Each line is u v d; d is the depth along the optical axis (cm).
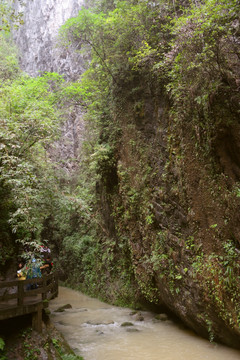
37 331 814
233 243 735
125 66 1286
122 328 1089
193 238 885
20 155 1057
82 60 2500
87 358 830
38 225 1200
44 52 3011
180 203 960
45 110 1230
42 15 3141
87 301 1608
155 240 1087
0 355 693
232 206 731
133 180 1250
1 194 1122
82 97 1695
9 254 1206
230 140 757
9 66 2517
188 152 900
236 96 741
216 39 726
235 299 709
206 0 738
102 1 1517
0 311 743
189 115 896
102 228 1709
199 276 841
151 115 1210
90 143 1697
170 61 934
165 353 845
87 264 1916
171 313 1191
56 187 1198
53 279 1166
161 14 1120
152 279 1148
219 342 871
